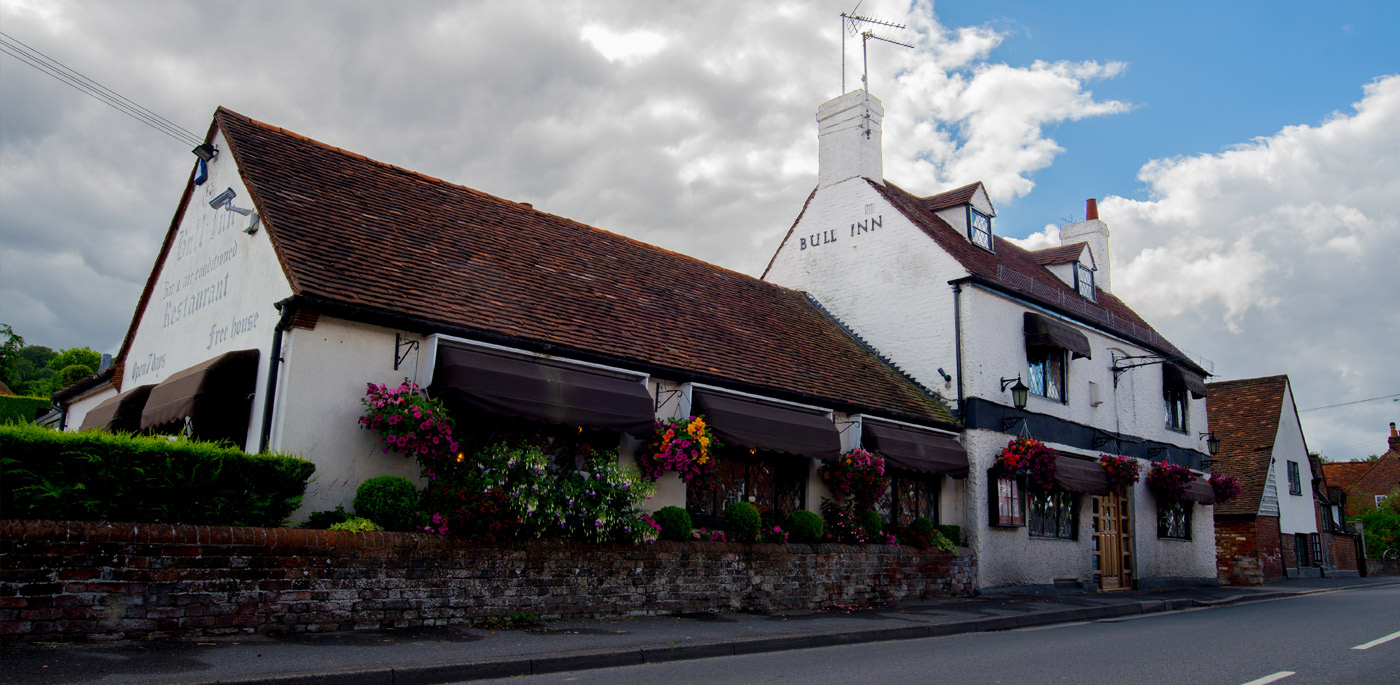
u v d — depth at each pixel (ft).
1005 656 30.58
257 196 37.24
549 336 39.29
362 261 36.81
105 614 24.03
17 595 22.80
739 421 43.29
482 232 47.39
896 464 51.37
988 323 61.52
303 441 31.83
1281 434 109.09
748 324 56.49
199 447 27.20
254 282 37.27
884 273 66.33
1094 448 69.77
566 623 33.58
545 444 38.73
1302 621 45.62
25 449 24.06
